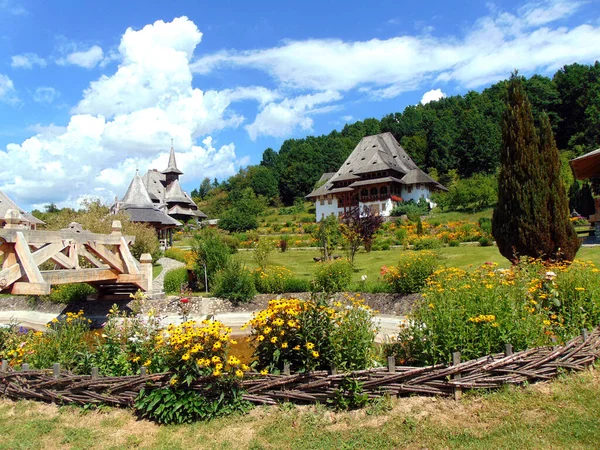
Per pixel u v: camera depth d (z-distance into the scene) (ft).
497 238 39.32
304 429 15.94
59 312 51.47
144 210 125.18
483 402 16.51
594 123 226.38
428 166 272.92
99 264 44.09
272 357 18.19
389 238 101.81
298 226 187.93
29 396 20.67
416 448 14.39
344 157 331.36
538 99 258.98
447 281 24.20
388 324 37.29
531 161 37.24
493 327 18.63
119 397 18.71
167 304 49.03
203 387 17.29
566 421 14.96
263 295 49.65
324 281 47.09
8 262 32.42
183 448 15.34
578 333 21.27
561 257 36.60
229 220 203.82
